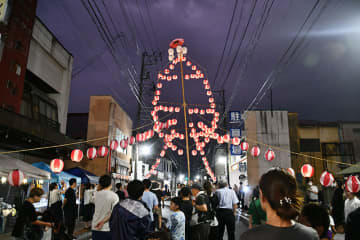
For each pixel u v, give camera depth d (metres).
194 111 19.16
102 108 24.08
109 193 5.20
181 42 18.16
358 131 23.03
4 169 9.23
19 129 12.99
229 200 7.52
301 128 23.25
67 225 8.85
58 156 18.42
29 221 5.87
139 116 23.58
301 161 22.66
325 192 18.14
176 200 5.29
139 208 3.92
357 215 2.75
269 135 23.06
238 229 12.25
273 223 1.92
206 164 26.88
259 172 22.33
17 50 16.28
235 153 22.42
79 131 28.62
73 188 9.31
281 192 1.89
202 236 5.94
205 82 19.09
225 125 26.39
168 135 20.17
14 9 16.05
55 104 21.81
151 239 3.39
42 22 19.14
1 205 10.80
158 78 18.97
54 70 21.19
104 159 22.53
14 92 15.98
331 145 22.91
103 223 5.02
